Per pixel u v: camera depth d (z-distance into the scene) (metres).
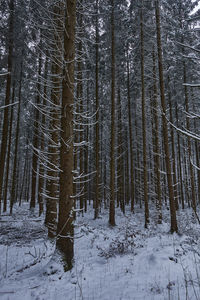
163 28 12.73
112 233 10.23
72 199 5.09
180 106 18.91
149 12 13.38
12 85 17.53
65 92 5.36
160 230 10.89
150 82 16.69
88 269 5.00
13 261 5.89
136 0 14.30
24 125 24.17
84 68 13.79
